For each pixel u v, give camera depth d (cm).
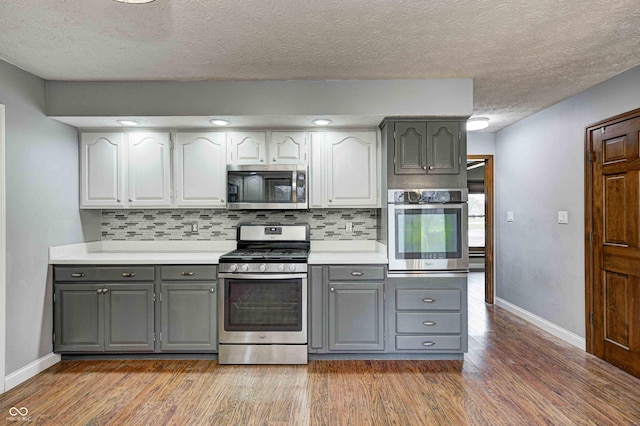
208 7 204
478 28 230
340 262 322
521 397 262
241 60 275
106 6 202
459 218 327
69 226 344
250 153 360
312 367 314
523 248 454
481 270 848
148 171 359
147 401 258
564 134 376
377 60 277
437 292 325
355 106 317
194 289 324
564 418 236
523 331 408
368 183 357
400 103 316
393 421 233
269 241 382
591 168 339
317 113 317
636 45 254
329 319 322
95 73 299
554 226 392
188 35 237
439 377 294
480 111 418
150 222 395
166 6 202
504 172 501
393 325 324
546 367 312
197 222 395
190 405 253
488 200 531
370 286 323
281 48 256
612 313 316
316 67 290
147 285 324
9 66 278
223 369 311
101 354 331
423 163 328
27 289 294
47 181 316
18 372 284
